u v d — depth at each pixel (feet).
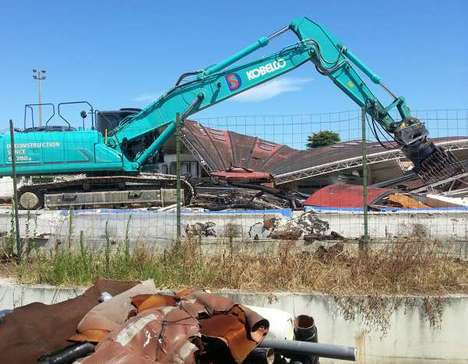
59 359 14.93
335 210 32.58
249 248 26.81
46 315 17.71
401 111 48.57
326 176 79.82
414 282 22.76
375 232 30.25
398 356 21.27
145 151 47.93
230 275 23.65
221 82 48.49
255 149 87.45
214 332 15.99
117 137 48.01
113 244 29.37
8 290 23.49
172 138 51.83
